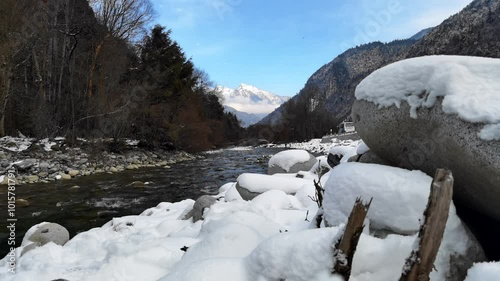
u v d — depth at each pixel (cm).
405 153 270
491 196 215
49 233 508
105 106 2194
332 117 6103
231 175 1602
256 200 554
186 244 373
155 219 623
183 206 736
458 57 242
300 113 5934
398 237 212
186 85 3362
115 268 309
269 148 4594
